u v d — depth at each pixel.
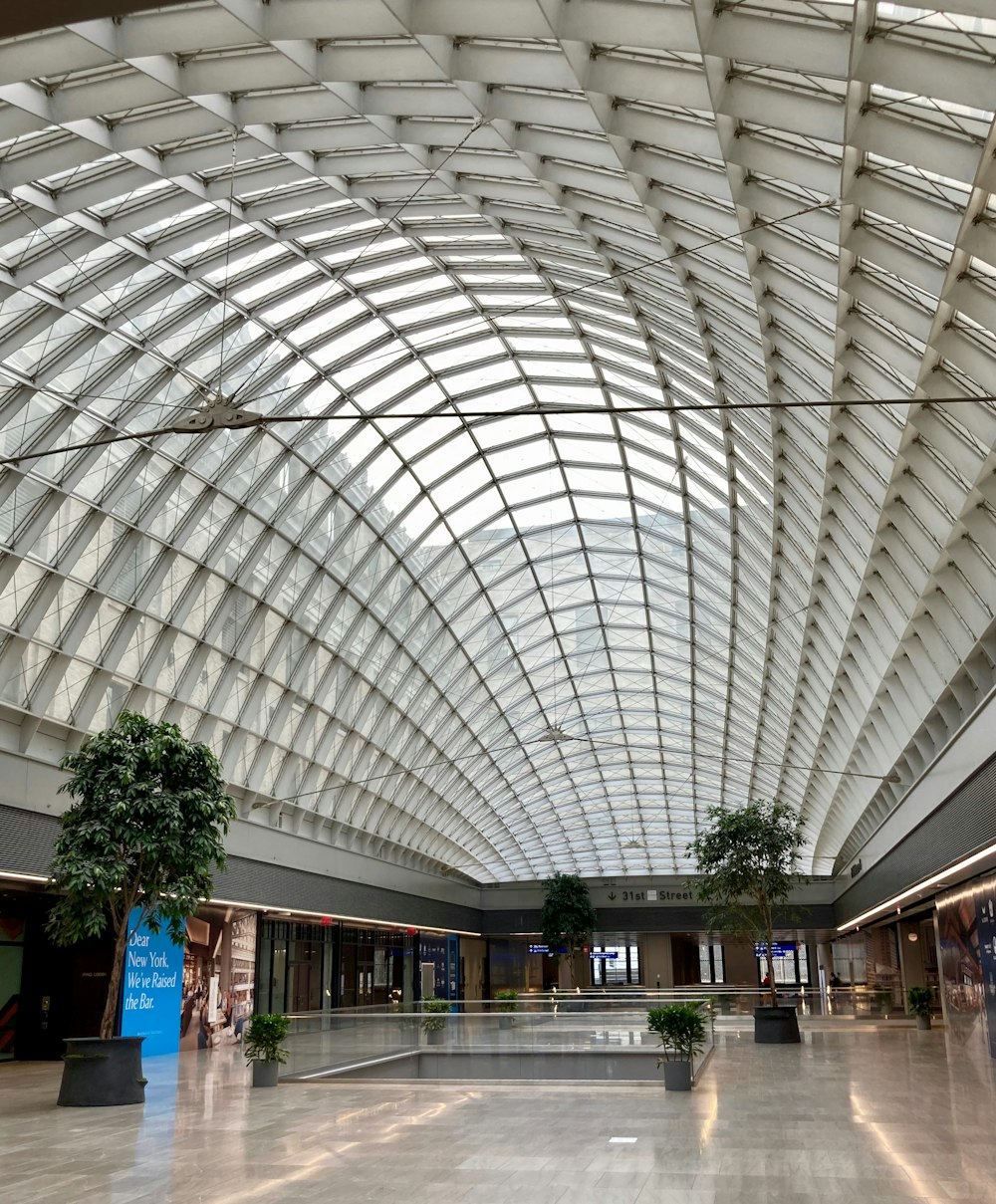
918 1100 18.09
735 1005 44.44
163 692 33.28
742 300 20.50
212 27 13.41
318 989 49.66
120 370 26.53
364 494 38.22
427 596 45.56
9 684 27.23
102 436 27.62
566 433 39.12
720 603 45.16
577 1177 11.42
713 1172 11.60
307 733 41.97
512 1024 24.89
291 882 42.59
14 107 16.03
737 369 24.12
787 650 39.28
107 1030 19.88
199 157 19.05
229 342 28.69
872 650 30.17
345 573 39.81
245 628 36.38
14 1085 23.39
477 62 14.08
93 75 15.70
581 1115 16.75
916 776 32.97
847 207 14.27
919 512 21.14
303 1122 16.47
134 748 21.00
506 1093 20.61
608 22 12.02
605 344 30.86
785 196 15.08
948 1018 37.03
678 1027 20.45
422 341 32.97
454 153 18.83
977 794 23.61
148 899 21.09
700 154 14.38
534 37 12.41
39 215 19.73
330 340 30.80
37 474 26.38
